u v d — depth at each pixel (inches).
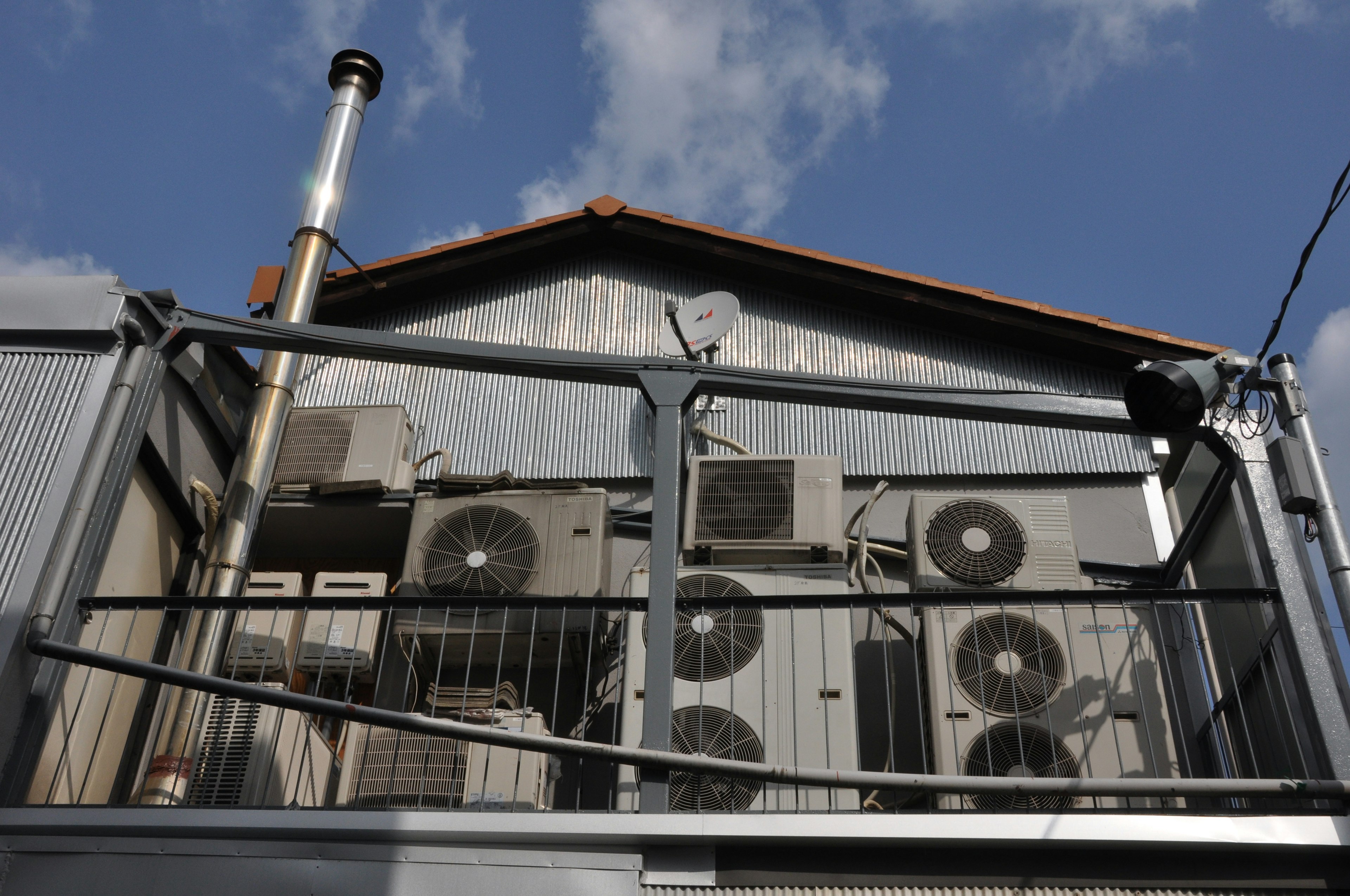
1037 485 324.8
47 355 247.4
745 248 359.9
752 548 265.3
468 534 278.2
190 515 284.7
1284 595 217.5
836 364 353.4
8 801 200.5
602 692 289.3
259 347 254.2
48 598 215.9
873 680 289.1
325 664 267.9
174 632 277.7
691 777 230.8
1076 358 346.9
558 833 192.7
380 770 237.3
